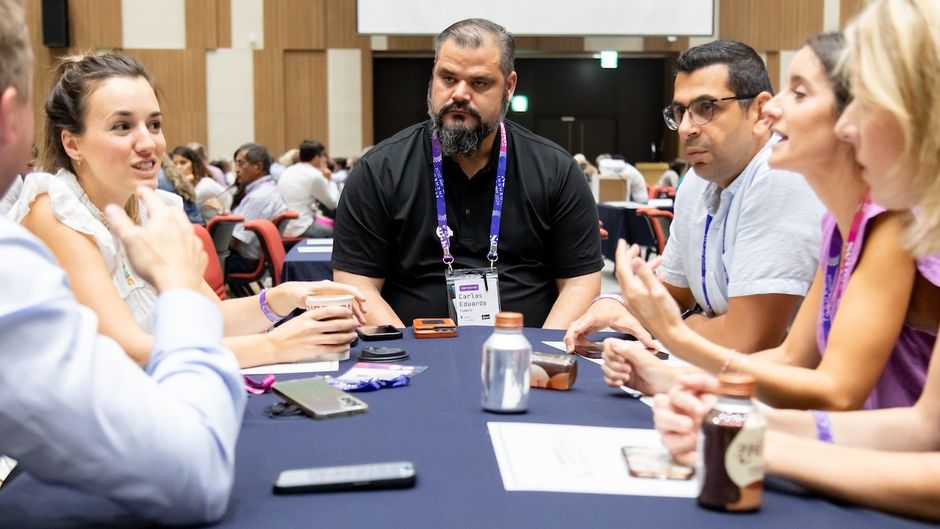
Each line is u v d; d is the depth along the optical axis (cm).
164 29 1189
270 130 1214
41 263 78
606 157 1170
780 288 194
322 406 128
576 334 177
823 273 151
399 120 1444
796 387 126
